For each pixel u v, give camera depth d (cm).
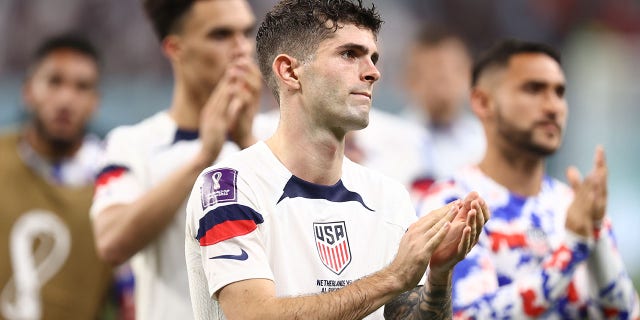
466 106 3291
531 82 1872
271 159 1261
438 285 1241
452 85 3209
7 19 4144
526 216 1856
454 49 3231
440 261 1206
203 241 1225
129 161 1897
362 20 1245
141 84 4188
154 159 1897
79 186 2519
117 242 1809
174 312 1819
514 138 1875
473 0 4788
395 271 1170
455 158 3170
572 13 5012
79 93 2548
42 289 2433
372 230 1284
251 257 1198
